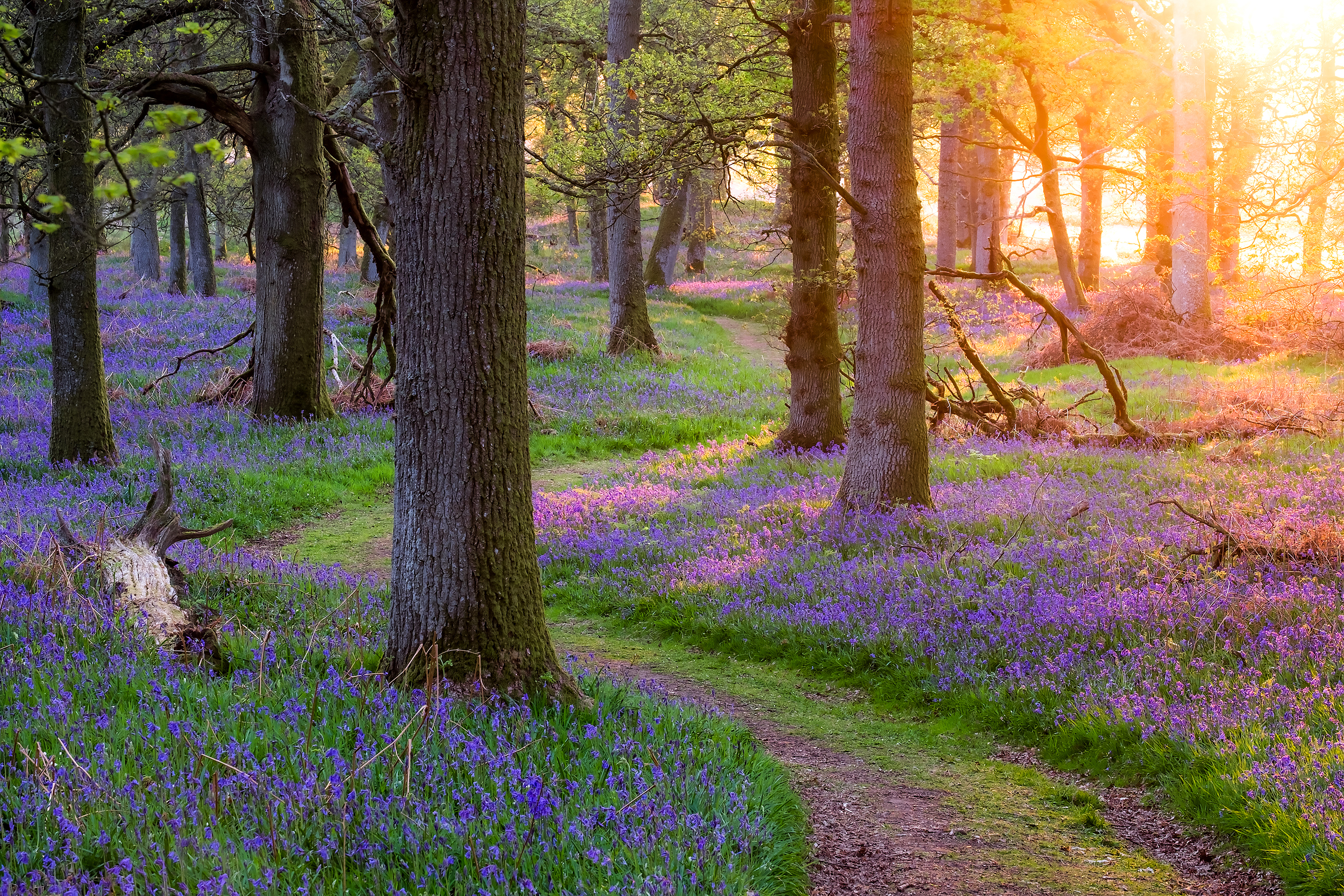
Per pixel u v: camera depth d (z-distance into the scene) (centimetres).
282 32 1722
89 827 375
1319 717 601
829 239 1695
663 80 1700
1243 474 1261
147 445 1730
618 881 382
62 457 1550
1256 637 741
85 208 1419
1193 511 1082
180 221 3850
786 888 450
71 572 751
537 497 1573
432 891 371
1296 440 1458
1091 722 671
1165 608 812
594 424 2172
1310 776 531
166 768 433
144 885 344
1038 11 1692
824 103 1611
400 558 627
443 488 610
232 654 665
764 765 572
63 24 1341
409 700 555
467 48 587
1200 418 1645
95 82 1551
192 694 529
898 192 1177
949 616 884
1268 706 627
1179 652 738
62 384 1546
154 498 889
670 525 1341
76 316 1535
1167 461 1403
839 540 1141
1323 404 1612
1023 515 1129
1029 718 713
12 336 2798
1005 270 1520
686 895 378
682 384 2559
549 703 607
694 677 872
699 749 551
